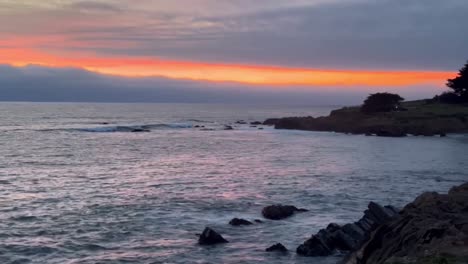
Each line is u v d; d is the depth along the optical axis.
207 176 51.00
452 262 13.86
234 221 30.53
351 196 39.72
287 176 50.94
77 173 52.81
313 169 56.62
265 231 28.97
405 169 56.94
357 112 133.12
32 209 34.78
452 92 146.50
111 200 37.84
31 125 134.12
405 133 109.12
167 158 67.94
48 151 74.31
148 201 37.41
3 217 32.28
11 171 53.81
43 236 28.08
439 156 70.25
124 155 70.81
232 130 128.50
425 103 142.25
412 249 16.22
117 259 24.17
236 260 23.98
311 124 128.38
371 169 56.81
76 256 24.72
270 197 39.09
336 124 123.06
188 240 27.25
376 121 118.81
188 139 100.75
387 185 45.44
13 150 74.88
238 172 54.09
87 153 72.62
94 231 29.06
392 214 26.61
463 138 100.50
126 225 30.34
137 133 115.19
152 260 24.00
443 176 51.56
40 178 49.06
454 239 15.90
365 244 20.83
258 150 79.56
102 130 118.44
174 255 24.73
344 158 68.06
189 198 38.53
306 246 24.95
